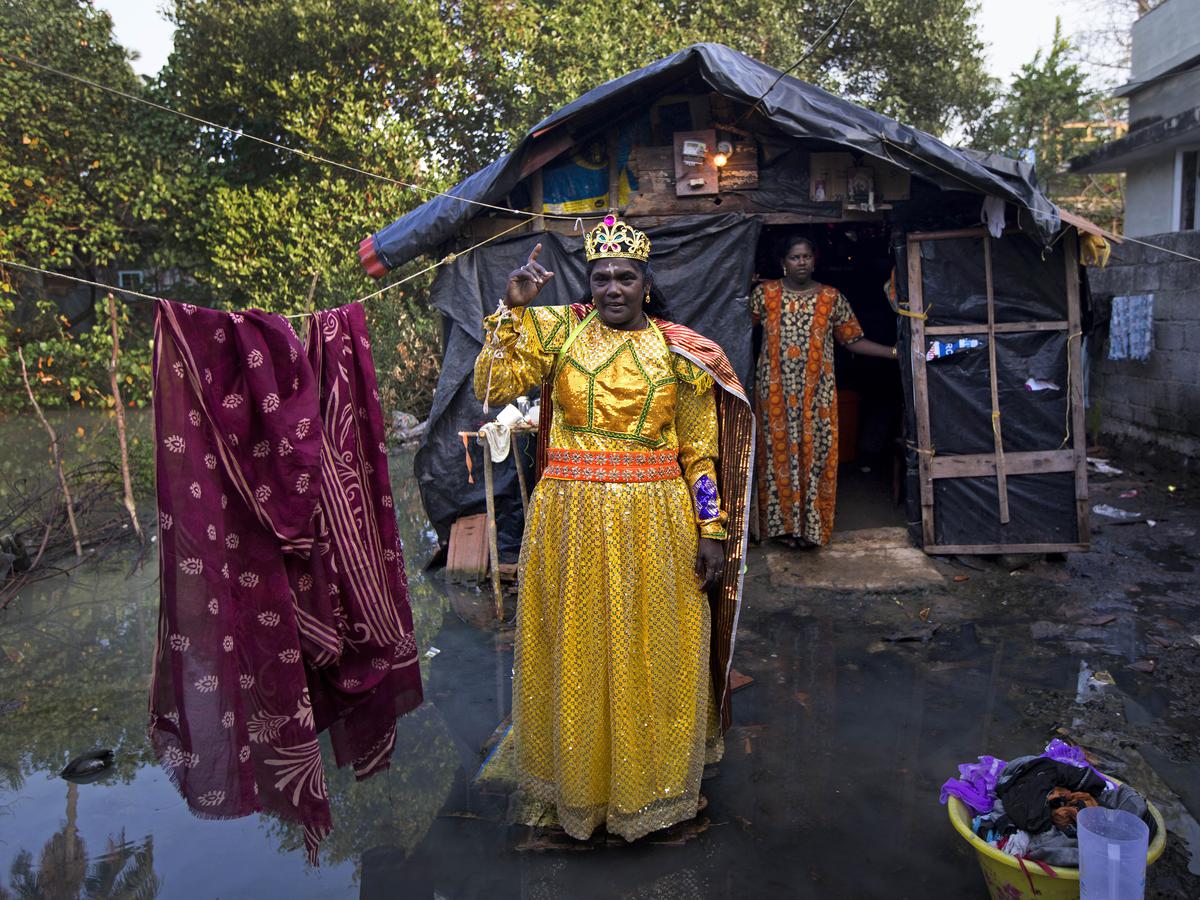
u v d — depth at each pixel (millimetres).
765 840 2842
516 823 2984
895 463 6547
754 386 5750
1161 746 3365
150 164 11086
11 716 3908
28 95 10180
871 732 3535
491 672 4266
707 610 2887
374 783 3307
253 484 2375
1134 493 7215
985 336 5309
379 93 10844
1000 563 5480
